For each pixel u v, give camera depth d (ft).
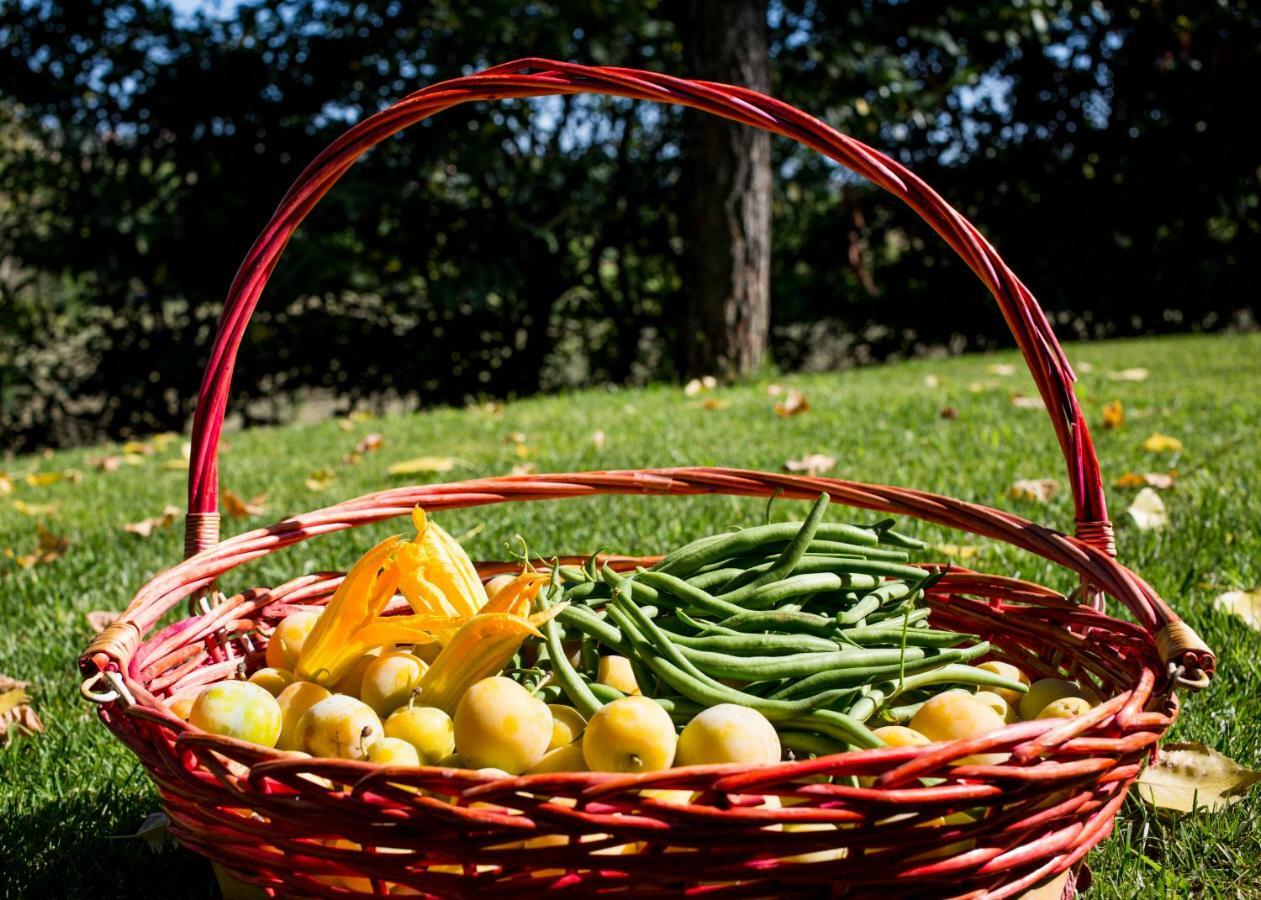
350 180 25.59
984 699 4.45
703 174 22.27
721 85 4.56
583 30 26.22
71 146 26.71
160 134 27.14
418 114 4.72
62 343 28.81
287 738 4.18
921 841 3.12
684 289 22.98
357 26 26.03
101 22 26.61
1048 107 33.17
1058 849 3.39
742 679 4.32
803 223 33.68
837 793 3.02
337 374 29.35
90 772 5.71
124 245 26.96
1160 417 13.96
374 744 3.76
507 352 30.32
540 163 27.71
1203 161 32.17
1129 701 3.52
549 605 4.59
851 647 4.42
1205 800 4.84
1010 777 3.13
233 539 4.88
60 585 8.91
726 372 22.49
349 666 4.51
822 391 18.63
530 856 3.05
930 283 33.06
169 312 29.66
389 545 4.45
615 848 3.50
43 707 6.56
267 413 31.24
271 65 26.58
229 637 5.14
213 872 4.83
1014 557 8.11
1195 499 9.51
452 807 3.05
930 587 5.43
